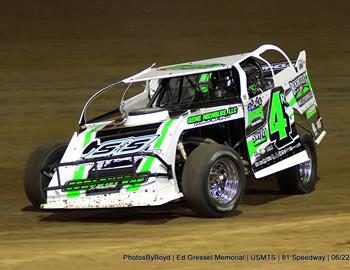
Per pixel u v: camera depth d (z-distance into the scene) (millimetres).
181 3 51344
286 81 20047
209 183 16938
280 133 19281
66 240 15016
